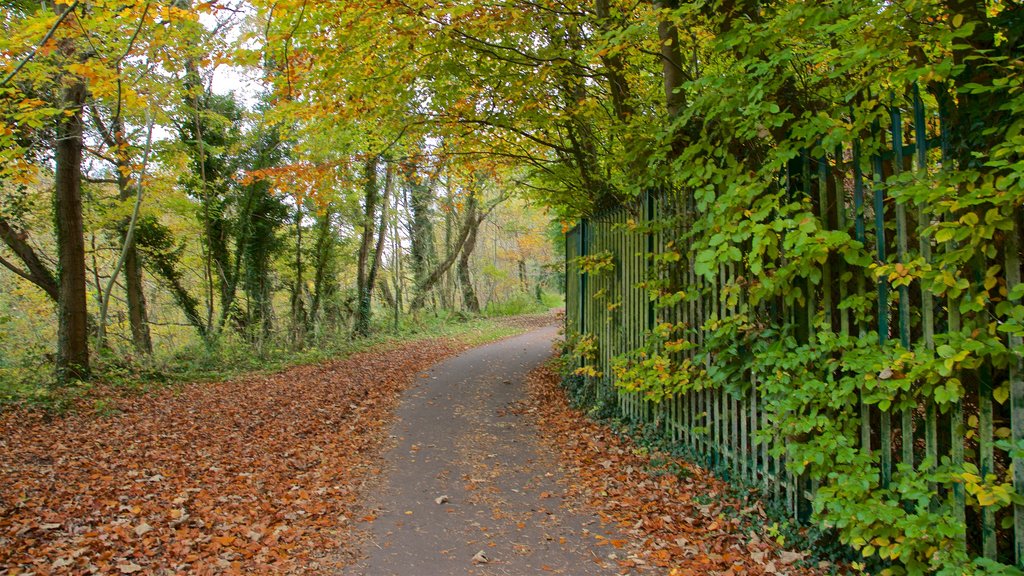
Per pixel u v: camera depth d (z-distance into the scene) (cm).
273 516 487
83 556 395
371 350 1788
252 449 708
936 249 301
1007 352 257
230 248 1894
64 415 880
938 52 341
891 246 334
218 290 1902
